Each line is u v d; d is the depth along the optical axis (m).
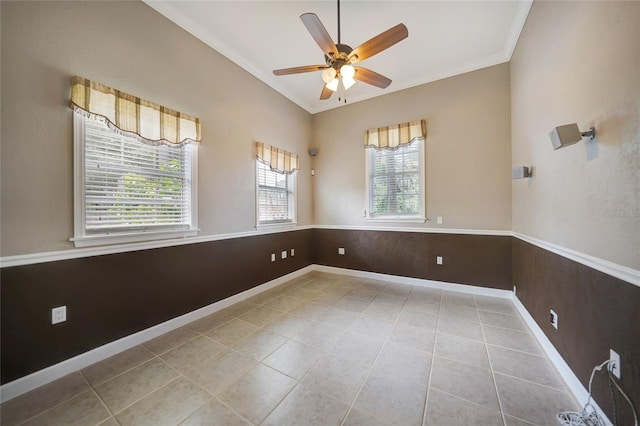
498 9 2.38
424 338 2.22
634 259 1.08
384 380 1.68
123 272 2.08
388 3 2.29
